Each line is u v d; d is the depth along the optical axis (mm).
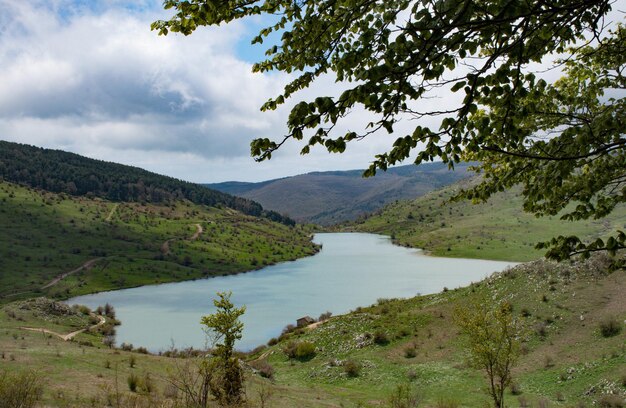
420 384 35062
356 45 4672
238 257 193750
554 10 3859
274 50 5637
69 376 25984
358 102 4082
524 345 37844
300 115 4090
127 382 26234
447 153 4391
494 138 5371
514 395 29688
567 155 5652
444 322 48375
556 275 48062
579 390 27781
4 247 166875
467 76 4090
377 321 53625
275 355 51250
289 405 26062
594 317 38156
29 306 71625
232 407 18031
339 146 4285
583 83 7359
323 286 110438
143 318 85250
